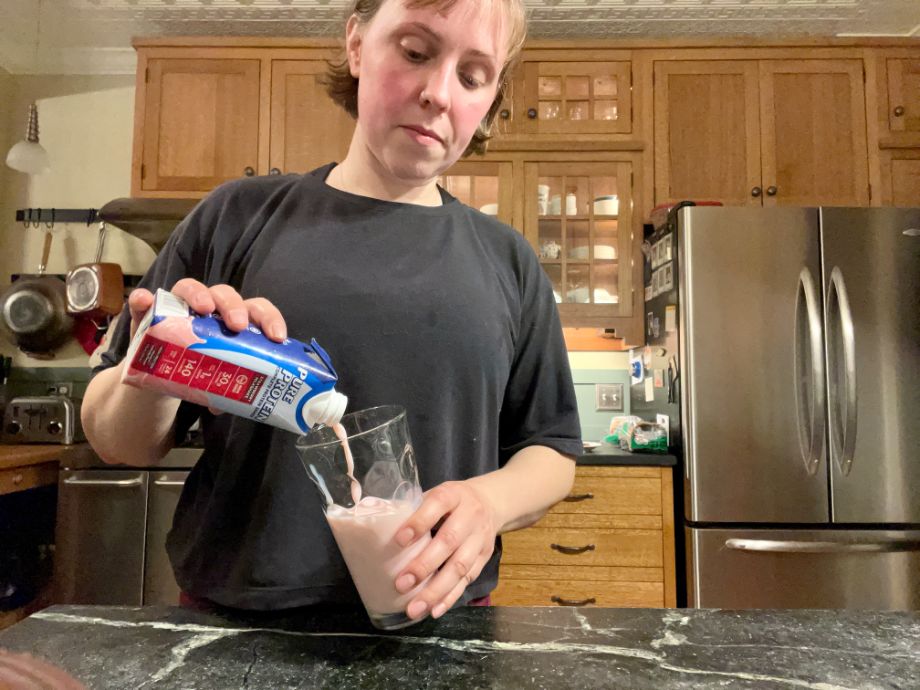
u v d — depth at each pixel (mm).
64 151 2521
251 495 669
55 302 2330
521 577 1761
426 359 695
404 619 489
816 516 1693
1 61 2498
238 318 492
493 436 765
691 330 1757
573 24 2312
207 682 423
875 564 1671
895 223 1755
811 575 1678
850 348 1690
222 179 2172
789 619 556
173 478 1773
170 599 1754
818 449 1691
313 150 2182
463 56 632
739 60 2188
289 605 607
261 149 2178
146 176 2174
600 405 2414
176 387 488
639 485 1775
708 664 461
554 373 833
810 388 1714
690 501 1728
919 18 2295
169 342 469
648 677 438
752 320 1746
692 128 2182
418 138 644
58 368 2375
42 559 2090
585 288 2217
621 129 2186
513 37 711
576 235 2244
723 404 1734
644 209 2170
